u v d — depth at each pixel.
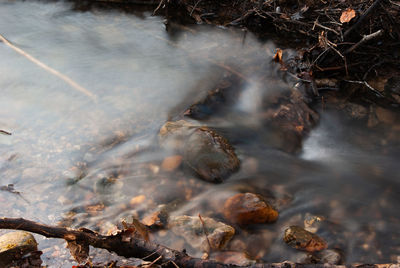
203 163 2.19
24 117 2.39
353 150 2.37
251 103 2.56
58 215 2.02
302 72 2.67
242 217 2.04
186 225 2.02
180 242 1.98
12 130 2.32
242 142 2.37
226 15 3.31
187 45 2.96
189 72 2.73
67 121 2.39
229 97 2.59
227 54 2.86
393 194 2.19
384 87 2.61
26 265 1.88
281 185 2.20
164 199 2.10
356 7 2.75
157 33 3.11
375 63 2.72
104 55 2.83
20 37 2.98
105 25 3.22
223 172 2.19
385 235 2.04
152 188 2.13
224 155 2.21
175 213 2.06
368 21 2.69
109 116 2.43
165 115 2.46
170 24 3.23
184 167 2.20
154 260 1.86
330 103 2.55
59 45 2.90
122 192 2.11
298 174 2.25
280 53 2.76
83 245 1.88
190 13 3.33
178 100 2.55
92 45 2.92
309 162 2.31
